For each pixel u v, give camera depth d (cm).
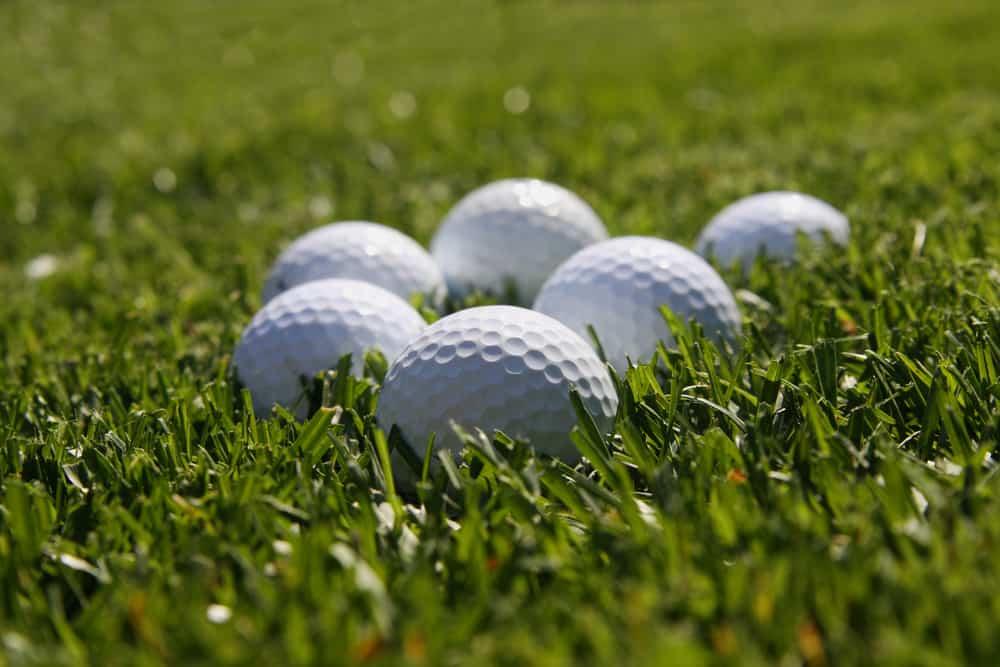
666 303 37
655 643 25
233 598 28
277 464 32
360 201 57
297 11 166
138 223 54
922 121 63
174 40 147
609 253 37
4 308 46
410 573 28
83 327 44
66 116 93
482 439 31
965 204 47
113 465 32
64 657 27
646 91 83
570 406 32
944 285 39
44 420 35
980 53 86
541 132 72
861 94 76
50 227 58
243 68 122
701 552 28
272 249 51
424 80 101
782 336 39
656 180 57
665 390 35
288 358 36
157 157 70
